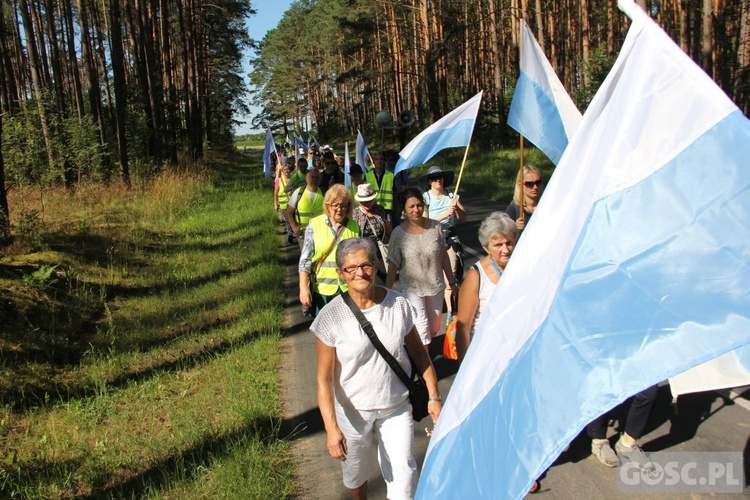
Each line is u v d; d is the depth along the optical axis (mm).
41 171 19234
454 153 33844
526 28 4879
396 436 3379
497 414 2320
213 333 7414
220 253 12203
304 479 4297
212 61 56156
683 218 2193
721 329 2008
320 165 18125
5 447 4852
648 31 2416
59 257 9859
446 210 6934
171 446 4738
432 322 5449
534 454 2148
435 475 2438
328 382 3334
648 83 2375
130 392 5824
